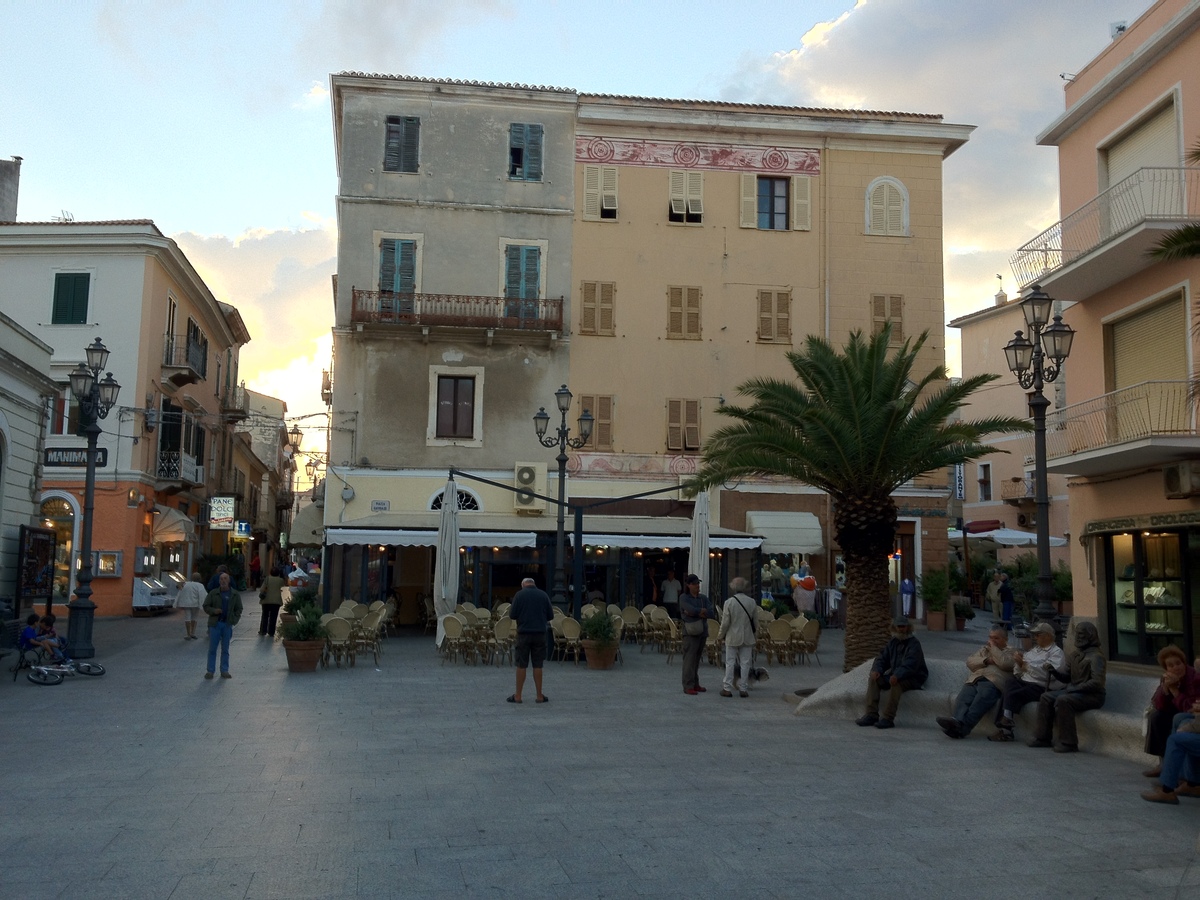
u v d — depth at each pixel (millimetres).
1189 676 8500
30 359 19594
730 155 30234
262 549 62406
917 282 30391
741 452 14617
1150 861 6180
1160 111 17219
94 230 31078
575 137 29734
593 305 29266
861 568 14180
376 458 27953
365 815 7137
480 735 10508
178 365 33344
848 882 5719
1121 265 17016
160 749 9609
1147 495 17047
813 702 11992
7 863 5973
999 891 5602
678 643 18484
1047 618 12594
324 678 15438
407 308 28328
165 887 5547
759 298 29812
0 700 12867
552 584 23500
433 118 29266
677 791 7949
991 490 44656
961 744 10195
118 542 30266
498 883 5648
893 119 30328
